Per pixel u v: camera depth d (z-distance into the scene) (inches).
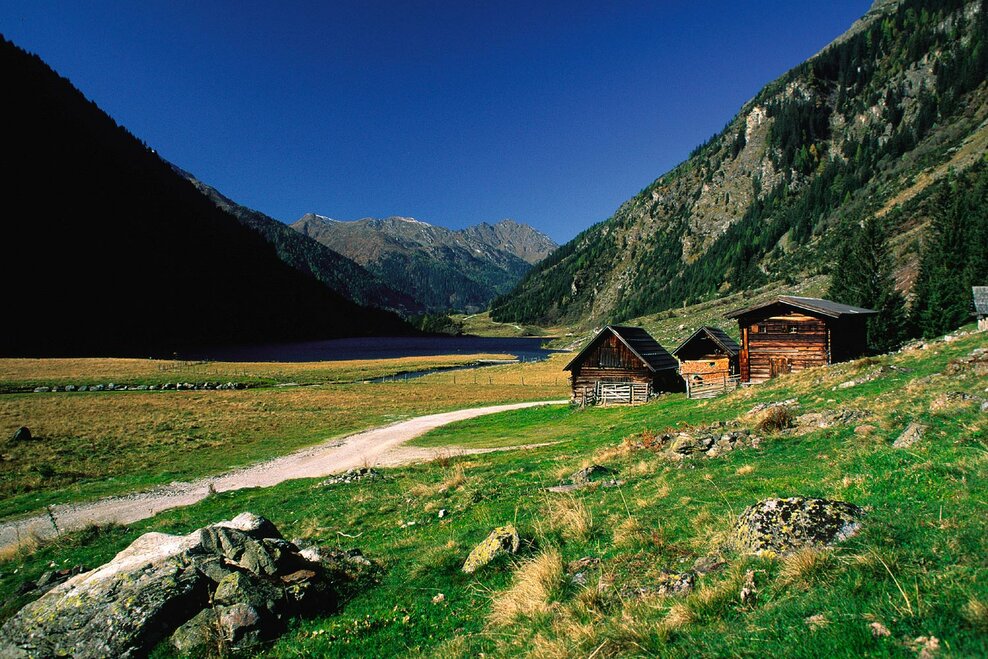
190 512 841.5
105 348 5900.6
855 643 166.9
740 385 1499.8
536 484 647.8
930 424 447.8
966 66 7716.5
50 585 496.7
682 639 208.7
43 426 1716.3
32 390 2694.4
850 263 2498.8
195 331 7785.4
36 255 7076.8
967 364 690.8
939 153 6072.8
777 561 244.7
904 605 179.9
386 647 287.0
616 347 1859.0
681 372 1733.5
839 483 356.2
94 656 295.9
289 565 374.0
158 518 824.9
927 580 191.2
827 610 192.7
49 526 854.5
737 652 184.7
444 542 459.8
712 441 629.9
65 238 7691.9
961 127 6909.5
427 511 622.8
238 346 7367.1
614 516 415.8
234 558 370.9
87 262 7637.8
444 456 1127.6
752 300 5438.0
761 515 281.0
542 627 262.7
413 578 382.3
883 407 601.3
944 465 330.0
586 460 735.7
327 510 740.0
